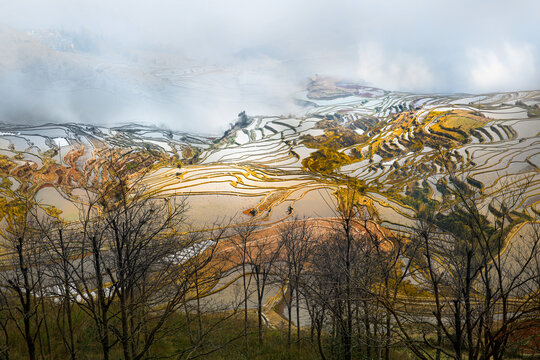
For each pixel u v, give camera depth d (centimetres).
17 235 2319
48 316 2767
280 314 3966
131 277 1917
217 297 4106
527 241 4197
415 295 3322
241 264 4166
